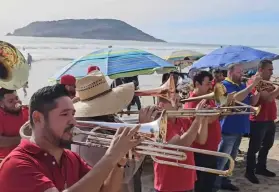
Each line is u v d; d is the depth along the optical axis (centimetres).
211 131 462
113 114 321
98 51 740
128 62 683
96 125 240
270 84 599
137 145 218
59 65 3438
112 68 668
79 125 243
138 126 207
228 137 543
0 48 413
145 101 1337
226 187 596
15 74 420
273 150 820
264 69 599
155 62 698
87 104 312
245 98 571
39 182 183
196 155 475
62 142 198
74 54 5575
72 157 220
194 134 351
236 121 543
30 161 189
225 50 943
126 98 319
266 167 707
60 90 199
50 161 196
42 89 199
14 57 421
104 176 190
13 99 413
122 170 225
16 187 183
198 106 363
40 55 5259
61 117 195
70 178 209
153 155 218
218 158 513
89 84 313
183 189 361
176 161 273
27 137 221
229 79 561
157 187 366
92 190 185
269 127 631
